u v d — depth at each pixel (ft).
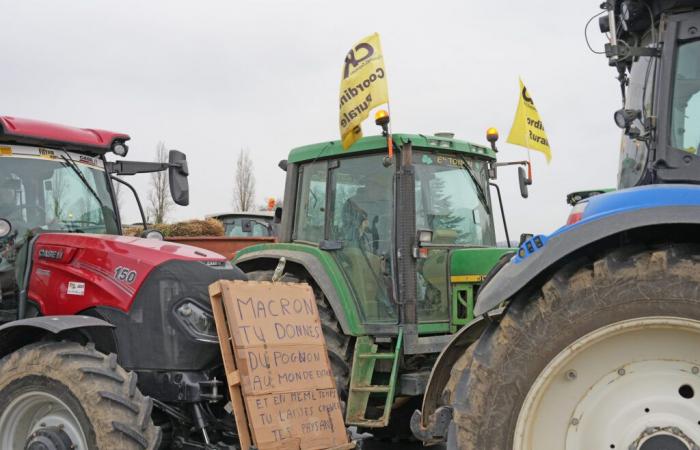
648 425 9.54
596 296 9.61
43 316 13.96
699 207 9.40
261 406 12.58
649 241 10.07
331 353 19.19
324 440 13.26
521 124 25.14
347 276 20.12
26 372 12.89
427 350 19.16
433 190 20.42
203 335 13.46
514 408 9.74
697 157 10.18
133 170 17.53
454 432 10.21
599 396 9.77
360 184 20.35
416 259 19.33
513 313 10.07
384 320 19.53
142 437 12.16
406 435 20.66
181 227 29.94
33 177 15.51
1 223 13.87
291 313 13.92
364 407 18.66
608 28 11.93
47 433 12.60
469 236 21.25
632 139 11.02
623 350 9.73
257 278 20.98
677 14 10.56
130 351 13.60
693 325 9.25
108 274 13.98
